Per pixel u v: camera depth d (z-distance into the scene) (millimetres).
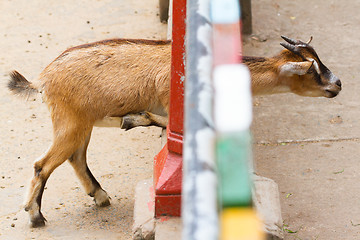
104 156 10352
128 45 8336
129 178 9680
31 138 10938
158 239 6176
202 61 2902
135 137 10961
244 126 2613
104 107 8242
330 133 10469
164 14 15055
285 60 8539
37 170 8367
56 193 9336
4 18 15586
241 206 2422
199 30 3090
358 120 10820
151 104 8297
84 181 8797
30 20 15484
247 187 2451
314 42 13641
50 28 15062
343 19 14609
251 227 2389
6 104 12023
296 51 8508
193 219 2227
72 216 8703
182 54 6367
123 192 9312
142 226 6477
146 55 8219
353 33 13938
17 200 9156
